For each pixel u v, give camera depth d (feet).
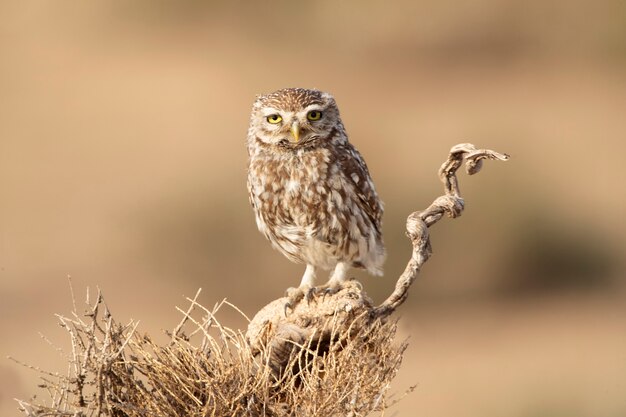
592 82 116.88
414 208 79.87
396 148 95.20
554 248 76.95
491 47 129.39
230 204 77.51
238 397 18.67
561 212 79.66
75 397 18.34
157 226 77.20
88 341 18.58
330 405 18.93
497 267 75.05
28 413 18.25
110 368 18.43
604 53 124.77
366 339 20.42
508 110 107.24
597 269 77.61
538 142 95.91
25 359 53.01
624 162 91.66
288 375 19.43
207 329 19.88
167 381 18.99
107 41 128.47
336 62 126.82
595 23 127.03
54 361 47.42
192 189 80.48
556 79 118.32
